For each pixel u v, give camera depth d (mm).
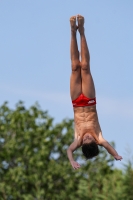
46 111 93000
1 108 92188
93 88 42844
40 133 90500
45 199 86500
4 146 88375
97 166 88125
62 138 92125
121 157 41625
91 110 42750
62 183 88500
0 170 88938
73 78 42906
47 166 88000
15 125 90312
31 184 87188
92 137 42188
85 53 42469
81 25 42281
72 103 43156
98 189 78875
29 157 88562
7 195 85812
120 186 74625
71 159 41750
